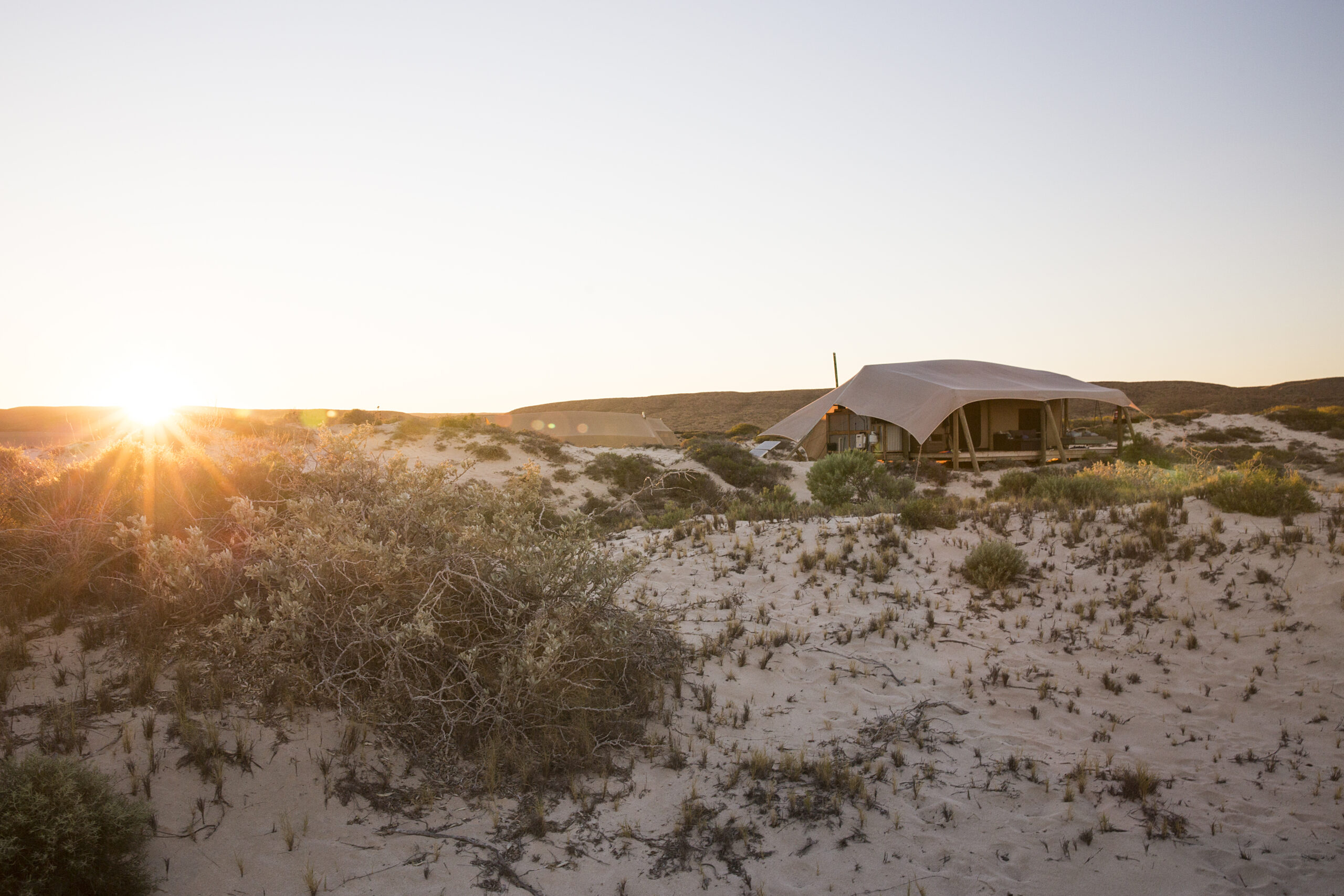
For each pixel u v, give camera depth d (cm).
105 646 556
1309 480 1608
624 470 2775
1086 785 501
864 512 1289
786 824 455
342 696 516
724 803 476
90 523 649
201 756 450
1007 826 457
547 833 440
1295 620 696
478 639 538
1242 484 996
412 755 489
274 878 386
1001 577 853
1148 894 400
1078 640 725
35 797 351
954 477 2858
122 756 444
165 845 395
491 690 521
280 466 746
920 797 485
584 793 482
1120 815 468
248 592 590
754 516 1272
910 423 3159
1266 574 767
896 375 3531
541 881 401
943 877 411
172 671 534
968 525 1054
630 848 431
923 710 604
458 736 511
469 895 387
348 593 548
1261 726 567
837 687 649
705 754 525
